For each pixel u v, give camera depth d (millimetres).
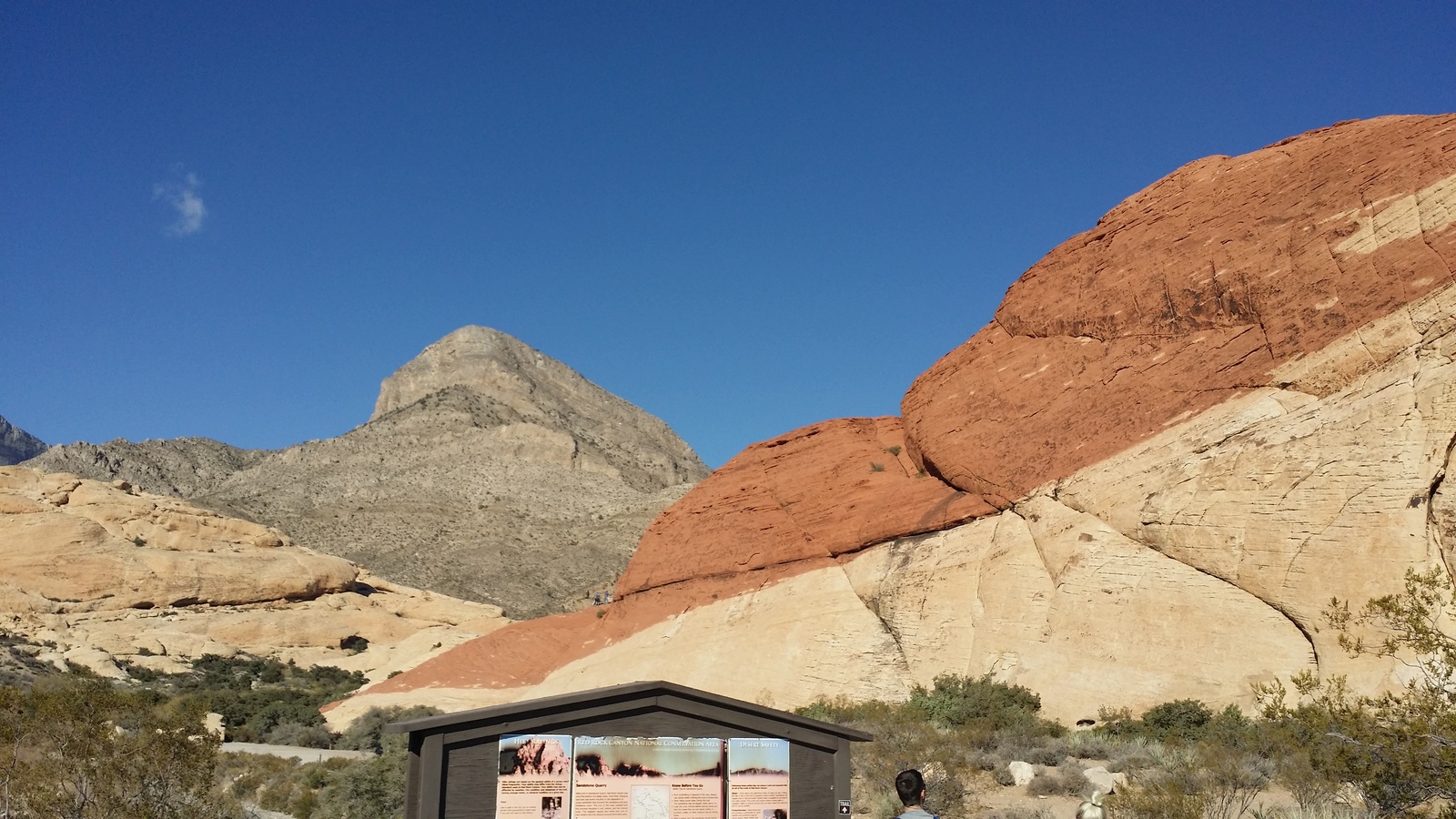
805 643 44125
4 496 89500
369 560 129750
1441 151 33781
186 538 94375
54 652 72000
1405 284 32188
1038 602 36188
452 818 10781
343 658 86375
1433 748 13242
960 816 19422
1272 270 36594
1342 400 31766
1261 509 31500
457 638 86750
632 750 11180
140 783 17531
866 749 25344
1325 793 16875
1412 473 28766
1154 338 40188
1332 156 37906
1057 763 24406
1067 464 38750
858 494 48938
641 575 57719
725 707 11477
